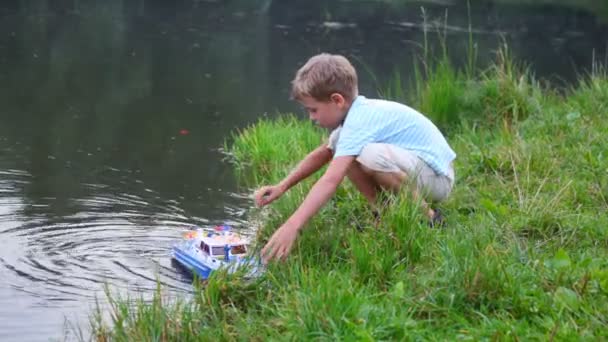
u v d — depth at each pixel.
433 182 4.19
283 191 4.32
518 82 7.42
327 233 4.02
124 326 3.37
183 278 4.10
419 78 7.40
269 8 15.82
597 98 6.79
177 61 10.77
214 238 4.27
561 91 9.86
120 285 3.98
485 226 3.96
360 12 15.63
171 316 3.36
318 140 6.70
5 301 3.75
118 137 7.15
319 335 2.98
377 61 11.16
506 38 13.37
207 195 5.61
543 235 4.02
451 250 3.53
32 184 5.62
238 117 8.09
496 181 4.92
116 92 8.95
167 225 4.93
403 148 4.11
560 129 5.91
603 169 4.95
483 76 7.24
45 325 3.55
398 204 3.96
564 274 3.37
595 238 3.98
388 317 3.06
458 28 14.12
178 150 6.83
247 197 5.61
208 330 3.25
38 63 10.15
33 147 6.62
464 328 3.03
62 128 7.33
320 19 14.70
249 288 3.56
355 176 4.21
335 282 3.34
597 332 2.93
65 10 14.30
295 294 3.25
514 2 17.61
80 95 8.70
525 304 3.14
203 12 15.02
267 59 11.14
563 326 2.96
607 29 14.90
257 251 4.02
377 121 4.06
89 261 4.27
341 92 4.02
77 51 11.03
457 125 6.62
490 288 3.22
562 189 4.45
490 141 6.02
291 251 3.88
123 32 12.62
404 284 3.42
